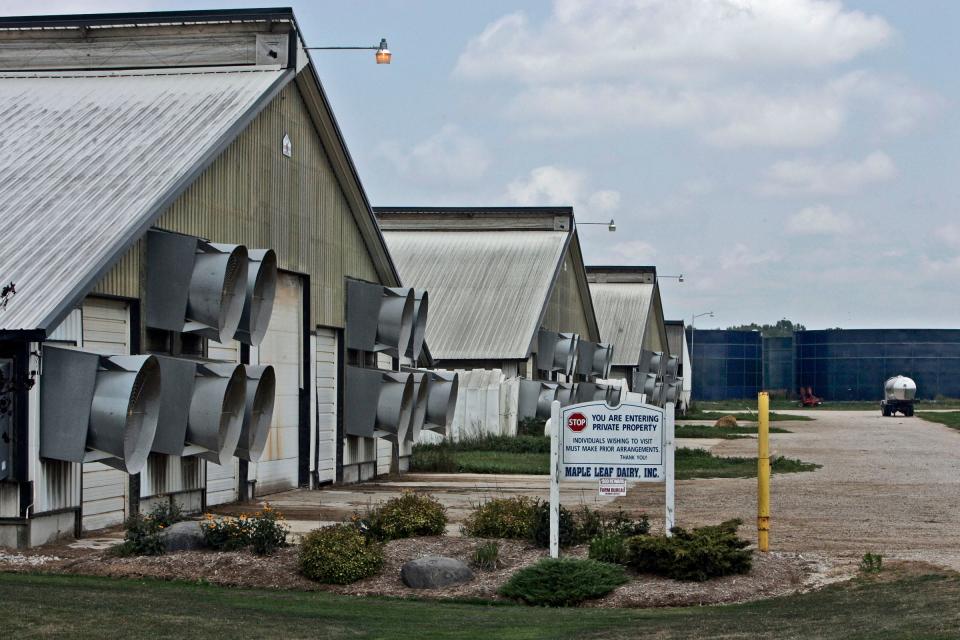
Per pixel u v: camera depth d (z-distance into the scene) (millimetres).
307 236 30359
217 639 12258
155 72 28531
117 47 28875
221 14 28406
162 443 21594
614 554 17000
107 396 18969
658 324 89062
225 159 25469
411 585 16391
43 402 19062
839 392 142750
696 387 140875
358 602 15461
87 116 26156
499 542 18922
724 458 41562
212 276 22297
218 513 24406
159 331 22781
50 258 20266
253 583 16516
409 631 13117
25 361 18719
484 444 44375
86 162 23797
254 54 28344
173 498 23250
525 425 49812
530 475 35375
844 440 56875
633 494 29734
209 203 24688
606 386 58188
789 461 40438
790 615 13898
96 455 19297
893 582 16281
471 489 31141
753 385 142875
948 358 140750
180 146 24359
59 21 29000
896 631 11992
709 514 25078
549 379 56219
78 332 20031
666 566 16500
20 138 25219
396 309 33375
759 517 19234
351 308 33188
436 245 58625
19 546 18609
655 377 78750
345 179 32438
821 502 27641
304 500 27469
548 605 15422
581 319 64062
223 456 22578
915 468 38656
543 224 59312
